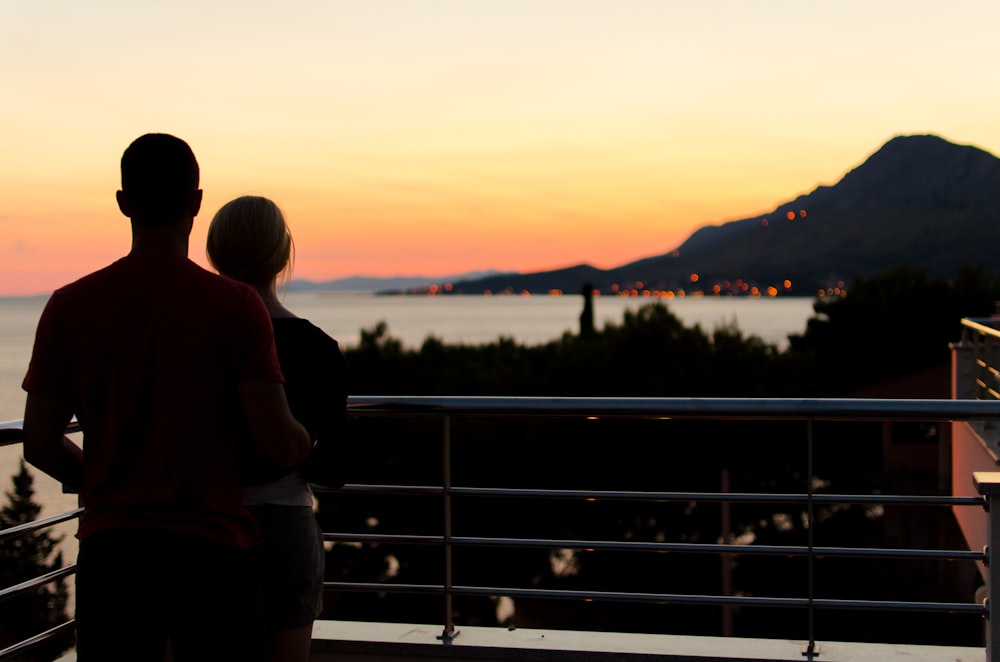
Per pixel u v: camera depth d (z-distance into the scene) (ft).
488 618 55.31
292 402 6.72
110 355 5.80
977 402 8.20
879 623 53.62
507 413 8.93
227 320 5.84
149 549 5.68
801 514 60.85
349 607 54.34
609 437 52.80
